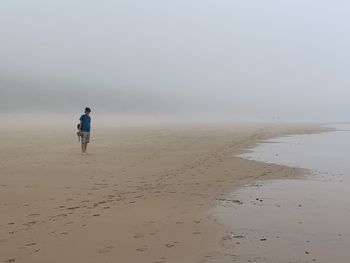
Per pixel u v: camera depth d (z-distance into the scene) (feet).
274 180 41.32
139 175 42.88
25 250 20.15
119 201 30.83
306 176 44.14
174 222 25.36
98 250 20.25
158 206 29.45
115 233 22.94
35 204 29.63
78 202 30.37
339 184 39.32
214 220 25.95
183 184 38.27
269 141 93.04
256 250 20.43
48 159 55.77
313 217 26.84
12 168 47.34
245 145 81.20
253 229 24.04
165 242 21.54
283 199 32.32
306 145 83.66
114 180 39.81
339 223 25.41
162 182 39.09
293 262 18.89
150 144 80.12
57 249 20.33
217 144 81.56
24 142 83.61
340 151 71.46
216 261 18.94
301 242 21.67
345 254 19.93
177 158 57.57
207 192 34.81
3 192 33.71
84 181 39.17
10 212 27.30
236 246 21.02
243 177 42.83
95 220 25.49
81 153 63.10
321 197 33.14
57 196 32.37
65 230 23.39
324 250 20.47
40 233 22.80
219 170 47.14
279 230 23.86
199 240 21.93
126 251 20.16
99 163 51.96
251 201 31.58
